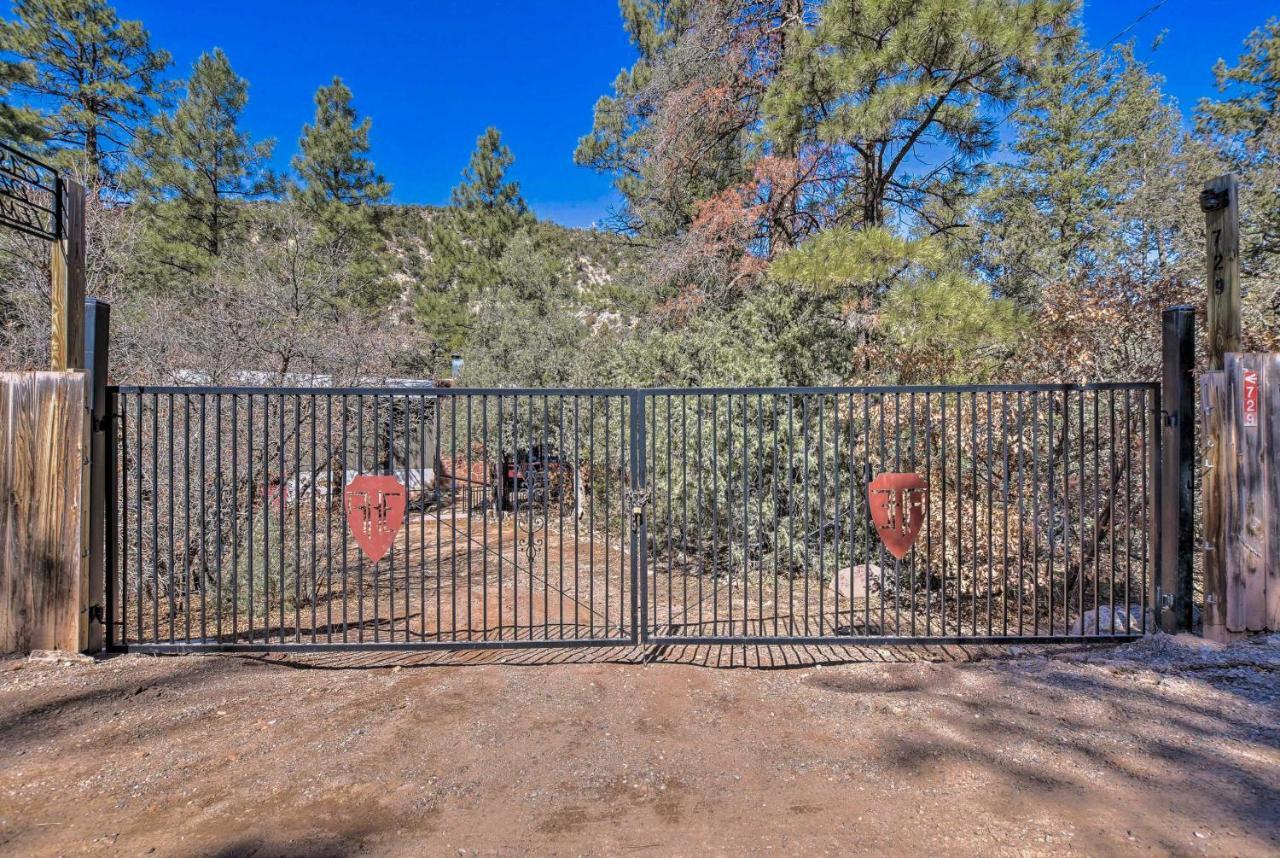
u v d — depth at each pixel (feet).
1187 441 13.12
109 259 32.78
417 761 9.37
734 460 23.39
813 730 10.21
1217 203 12.91
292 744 9.91
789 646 14.44
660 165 41.29
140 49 59.67
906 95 22.91
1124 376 18.53
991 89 24.73
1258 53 41.98
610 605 19.57
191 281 51.72
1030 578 17.80
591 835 7.59
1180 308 13.17
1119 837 7.32
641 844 7.40
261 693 11.93
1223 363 12.90
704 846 7.36
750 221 34.19
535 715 10.92
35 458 13.17
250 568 14.03
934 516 17.93
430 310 73.26
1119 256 33.30
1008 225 43.14
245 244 53.57
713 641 13.66
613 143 54.19
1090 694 11.12
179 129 60.54
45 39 53.72
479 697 11.71
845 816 7.88
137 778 8.95
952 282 22.18
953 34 21.97
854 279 23.29
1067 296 19.92
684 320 37.14
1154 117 47.83
